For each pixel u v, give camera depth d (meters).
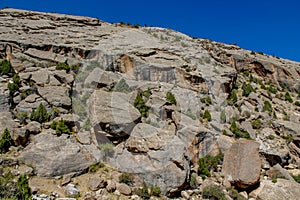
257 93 33.03
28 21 39.09
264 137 23.12
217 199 14.22
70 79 22.47
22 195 11.22
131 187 13.70
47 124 16.88
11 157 13.71
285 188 15.48
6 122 15.48
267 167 18.36
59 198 11.92
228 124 23.30
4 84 20.16
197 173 16.22
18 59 25.41
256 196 15.17
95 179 13.37
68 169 13.66
